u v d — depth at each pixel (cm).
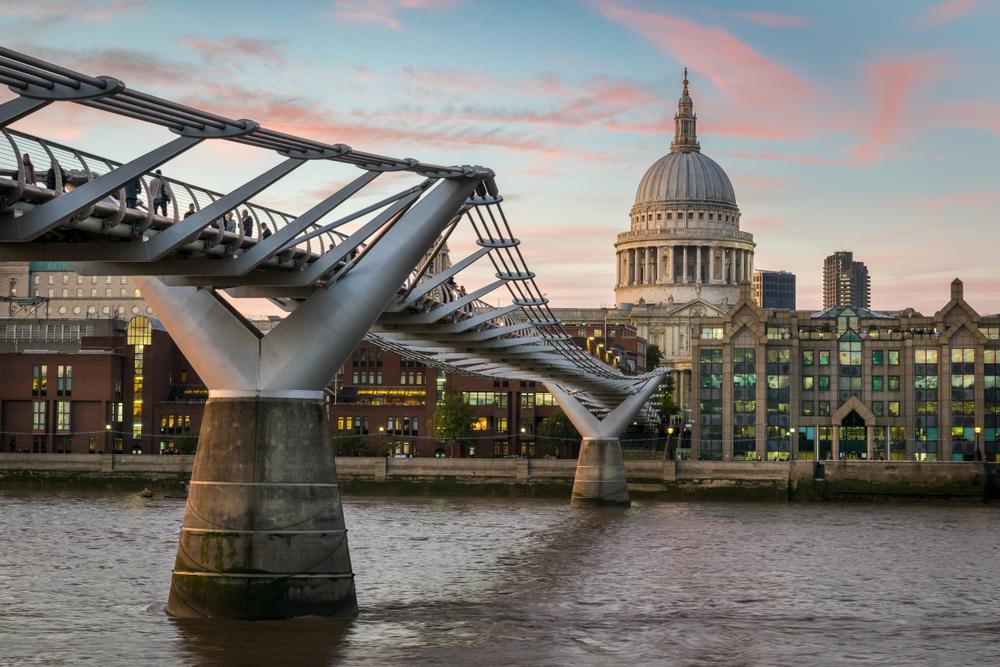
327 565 5525
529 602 6862
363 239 5438
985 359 18038
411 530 11056
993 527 12106
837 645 5756
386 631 5634
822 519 12950
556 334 10862
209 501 5478
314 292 5528
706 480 16275
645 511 13925
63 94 3438
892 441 18225
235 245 4953
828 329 18462
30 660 5016
